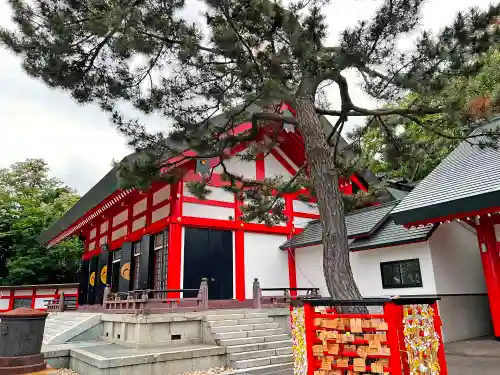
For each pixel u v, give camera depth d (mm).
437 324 3869
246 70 5664
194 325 9016
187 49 5414
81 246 27938
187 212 11594
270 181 8750
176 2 5500
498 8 4832
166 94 6305
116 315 9469
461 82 5574
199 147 6086
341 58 4766
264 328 9328
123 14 4848
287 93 5531
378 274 10273
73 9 5297
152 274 12055
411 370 3500
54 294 21703
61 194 33875
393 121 7750
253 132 6707
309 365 3842
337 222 5164
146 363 6922
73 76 5520
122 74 6117
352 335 3695
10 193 33312
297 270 13242
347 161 8516
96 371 6645
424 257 9250
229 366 7723
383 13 4871
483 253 8445
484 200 7062
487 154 8828
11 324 6004
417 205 8211
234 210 12547
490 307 9039
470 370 5777
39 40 5219
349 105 6090
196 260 11492
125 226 14609
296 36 4801
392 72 5246
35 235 26984
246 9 4992
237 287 11992
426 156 7891
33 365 5871
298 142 13875
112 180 11438
